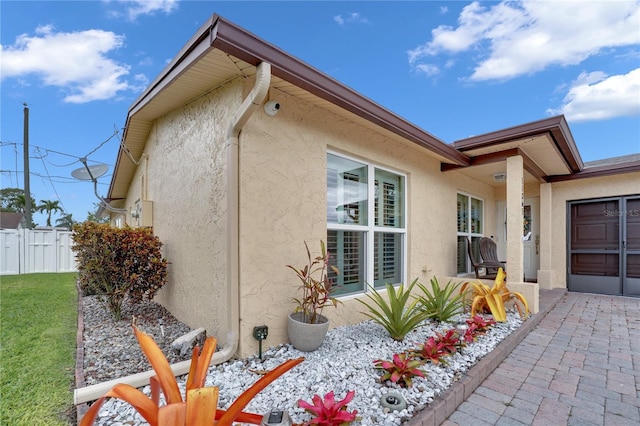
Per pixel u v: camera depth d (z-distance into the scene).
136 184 7.79
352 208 4.72
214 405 1.30
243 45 2.63
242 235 3.28
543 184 8.29
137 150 6.71
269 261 3.50
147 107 4.64
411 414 2.31
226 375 2.88
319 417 2.01
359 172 4.86
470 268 8.06
